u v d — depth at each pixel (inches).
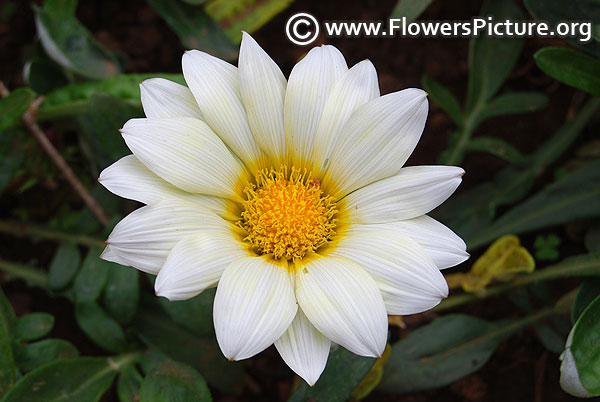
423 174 8.1
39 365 9.4
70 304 11.0
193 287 7.7
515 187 11.0
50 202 11.4
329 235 8.6
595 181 10.3
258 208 8.6
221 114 8.3
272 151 8.6
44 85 11.0
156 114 8.3
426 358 9.8
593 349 8.6
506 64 11.1
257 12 11.4
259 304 7.6
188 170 8.1
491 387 10.7
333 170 8.5
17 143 10.2
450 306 10.4
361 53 12.4
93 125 9.8
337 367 8.8
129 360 9.6
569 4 9.7
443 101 11.1
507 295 10.8
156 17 12.5
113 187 7.9
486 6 11.2
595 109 11.0
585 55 9.5
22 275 10.6
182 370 8.7
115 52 12.3
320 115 8.5
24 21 12.4
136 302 9.6
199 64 8.3
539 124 11.9
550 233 11.2
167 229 7.8
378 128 8.1
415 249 7.8
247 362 10.8
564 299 10.0
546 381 10.6
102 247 10.0
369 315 7.6
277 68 8.5
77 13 12.5
